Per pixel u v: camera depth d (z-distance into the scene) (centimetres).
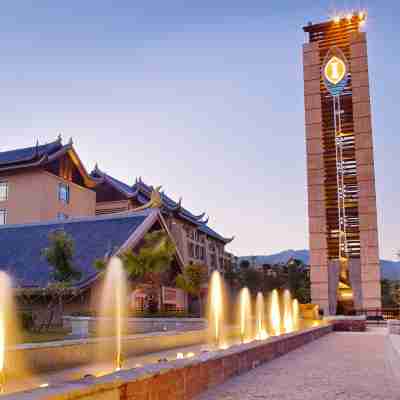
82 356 1189
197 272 3697
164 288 4025
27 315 2902
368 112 5181
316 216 5131
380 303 4797
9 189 5538
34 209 5359
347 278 4953
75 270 3250
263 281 6794
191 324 2859
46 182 5466
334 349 1719
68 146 5756
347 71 5322
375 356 1452
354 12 5444
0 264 4038
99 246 3925
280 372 1062
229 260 8288
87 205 6169
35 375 1039
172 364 703
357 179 5075
